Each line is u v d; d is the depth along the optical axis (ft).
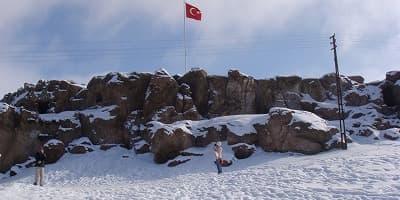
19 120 110.11
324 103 123.54
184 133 101.86
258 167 80.48
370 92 128.67
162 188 63.31
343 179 57.82
